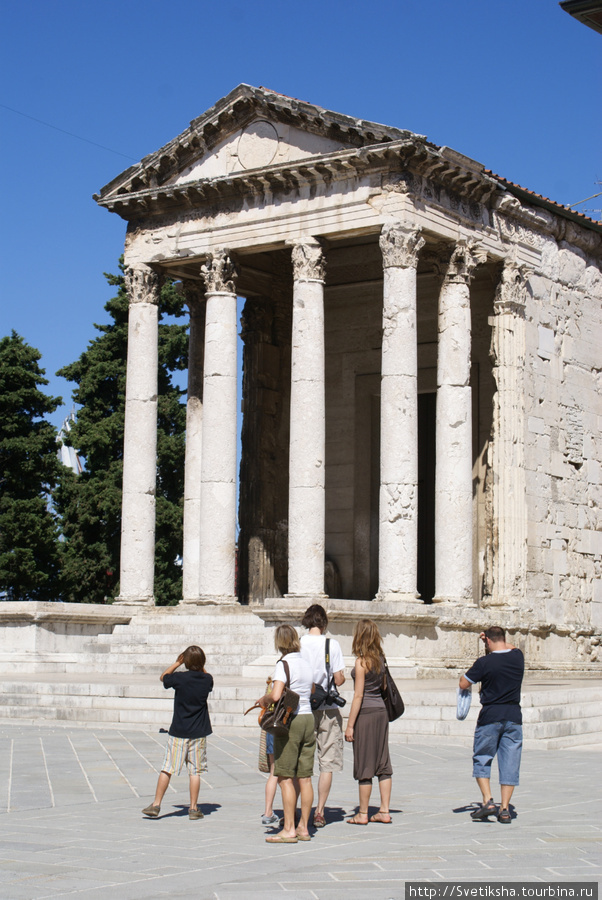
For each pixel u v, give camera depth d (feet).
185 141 139.23
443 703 89.10
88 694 100.07
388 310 124.16
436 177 128.36
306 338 129.18
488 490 138.10
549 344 146.72
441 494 128.98
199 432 150.41
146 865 44.57
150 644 128.47
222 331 136.67
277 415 159.84
